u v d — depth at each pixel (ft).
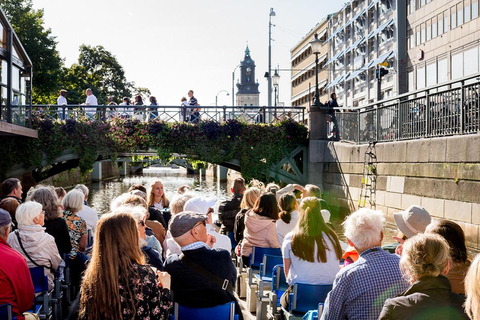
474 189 36.45
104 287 10.22
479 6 115.85
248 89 469.16
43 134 69.10
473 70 107.96
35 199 20.53
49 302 18.07
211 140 72.38
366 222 12.05
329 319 12.00
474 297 7.57
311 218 16.25
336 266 16.19
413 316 9.16
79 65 209.26
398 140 50.42
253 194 25.94
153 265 15.21
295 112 74.95
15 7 126.11
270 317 18.65
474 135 36.40
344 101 218.79
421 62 140.46
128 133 71.05
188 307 12.90
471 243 36.78
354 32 208.13
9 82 60.13
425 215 14.98
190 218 13.01
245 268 25.68
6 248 14.48
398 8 154.20
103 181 187.52
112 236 10.52
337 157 67.36
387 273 11.60
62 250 20.68
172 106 72.79
